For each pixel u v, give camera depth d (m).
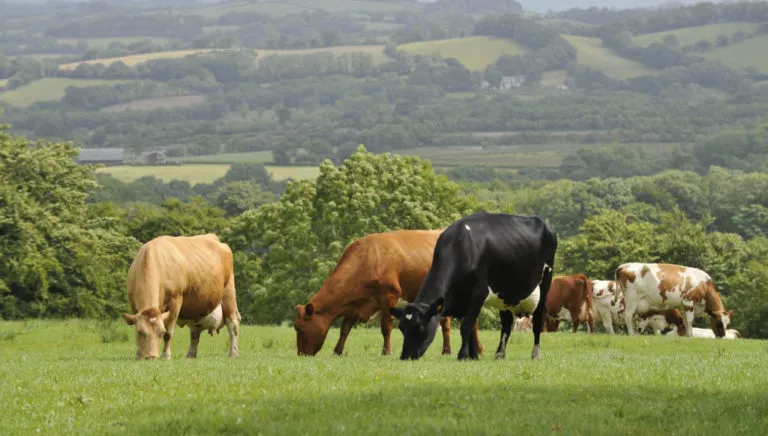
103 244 63.50
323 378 12.83
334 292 20.69
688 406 10.32
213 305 20.52
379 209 56.69
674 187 153.50
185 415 10.21
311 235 55.16
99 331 28.06
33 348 24.92
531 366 14.62
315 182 57.19
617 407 10.30
